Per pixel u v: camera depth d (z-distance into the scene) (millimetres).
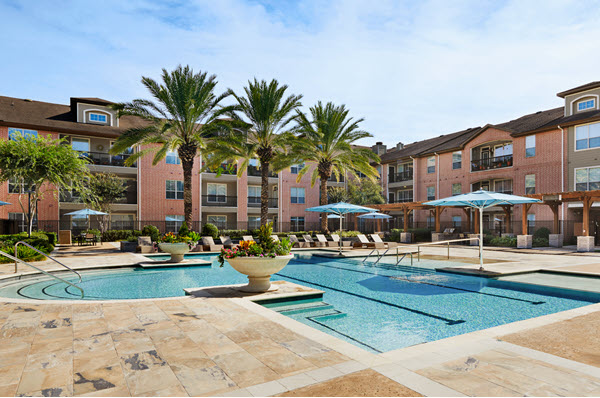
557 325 5352
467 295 8844
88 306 6570
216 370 3678
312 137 25672
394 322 6461
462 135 38844
